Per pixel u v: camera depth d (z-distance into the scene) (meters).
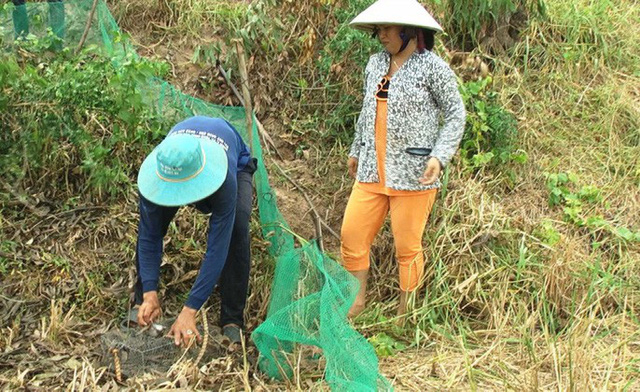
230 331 3.65
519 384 3.47
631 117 5.53
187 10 5.60
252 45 5.22
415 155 3.76
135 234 4.17
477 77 5.34
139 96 4.17
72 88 4.20
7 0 5.03
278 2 5.27
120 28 5.49
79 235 4.12
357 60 5.05
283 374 3.34
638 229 4.80
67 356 3.44
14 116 4.33
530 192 4.95
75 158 4.40
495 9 5.52
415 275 4.03
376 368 3.30
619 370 3.59
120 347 3.38
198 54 5.20
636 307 4.25
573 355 3.62
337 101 5.23
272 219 4.29
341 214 4.82
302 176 4.98
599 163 5.25
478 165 4.87
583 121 5.51
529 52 5.75
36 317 3.72
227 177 3.15
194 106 4.74
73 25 5.13
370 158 3.88
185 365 3.29
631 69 6.00
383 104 3.78
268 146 5.04
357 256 4.05
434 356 3.78
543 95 5.57
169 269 4.05
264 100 5.20
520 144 5.20
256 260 4.18
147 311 3.26
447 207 4.61
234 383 3.34
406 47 3.72
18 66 4.48
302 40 5.20
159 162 3.00
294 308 3.46
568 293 4.30
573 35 5.89
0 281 3.86
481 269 4.34
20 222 4.14
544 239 4.54
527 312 4.07
